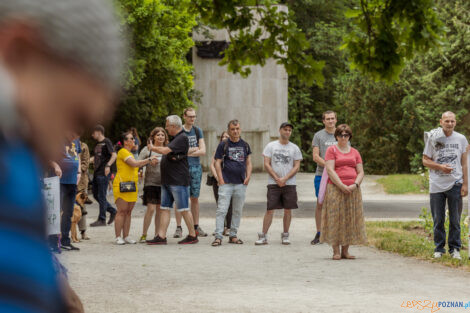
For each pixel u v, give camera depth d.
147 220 13.56
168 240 13.91
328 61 55.34
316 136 13.77
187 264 10.58
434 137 11.27
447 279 9.27
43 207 0.79
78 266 10.13
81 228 13.80
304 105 56.88
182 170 13.17
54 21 0.76
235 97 45.94
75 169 11.64
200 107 46.06
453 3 44.06
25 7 0.75
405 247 12.27
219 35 45.81
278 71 46.00
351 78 47.69
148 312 6.99
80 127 0.79
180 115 39.34
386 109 46.88
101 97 0.79
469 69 43.84
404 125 46.19
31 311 0.73
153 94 38.34
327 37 54.41
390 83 7.58
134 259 11.04
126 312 6.98
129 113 37.25
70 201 11.80
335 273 9.80
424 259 11.20
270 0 7.49
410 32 7.36
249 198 26.00
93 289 8.28
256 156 46.09
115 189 13.17
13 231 0.74
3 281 0.72
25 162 0.77
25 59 0.76
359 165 11.47
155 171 13.55
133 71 32.09
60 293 0.88
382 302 7.62
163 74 37.03
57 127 0.78
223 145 13.44
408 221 17.11
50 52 0.76
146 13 31.77
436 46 7.29
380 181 31.36
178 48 37.06
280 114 46.09
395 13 7.30
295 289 8.46
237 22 7.62
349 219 11.30
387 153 47.16
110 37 0.79
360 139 47.94
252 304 7.46
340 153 11.41
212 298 7.80
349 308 7.26
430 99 46.38
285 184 13.40
